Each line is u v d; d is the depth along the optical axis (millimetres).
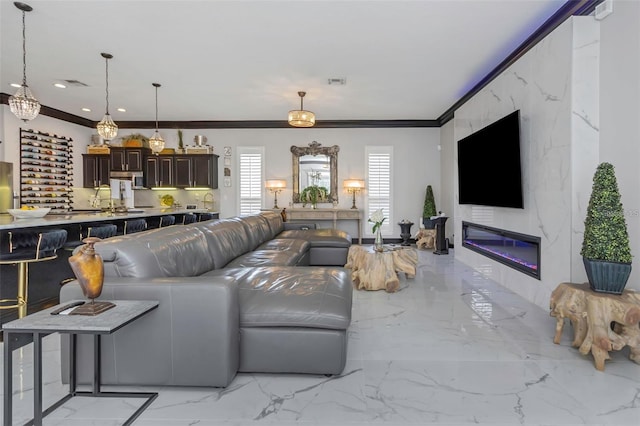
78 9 3184
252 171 7863
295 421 1649
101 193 7641
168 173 7547
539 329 2818
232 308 1928
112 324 1463
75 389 1869
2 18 3342
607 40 2838
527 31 3551
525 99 3705
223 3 3078
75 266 1627
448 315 3166
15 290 3303
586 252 2404
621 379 2037
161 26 3496
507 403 1794
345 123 7680
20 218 3645
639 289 2545
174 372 1895
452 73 4773
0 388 1925
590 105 2947
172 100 6141
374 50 4031
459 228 5734
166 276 2266
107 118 4723
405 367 2184
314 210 7570
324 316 2021
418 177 7785
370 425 1621
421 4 3084
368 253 4238
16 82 5223
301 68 4617
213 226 3486
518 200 3656
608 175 2352
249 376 2068
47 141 6637
